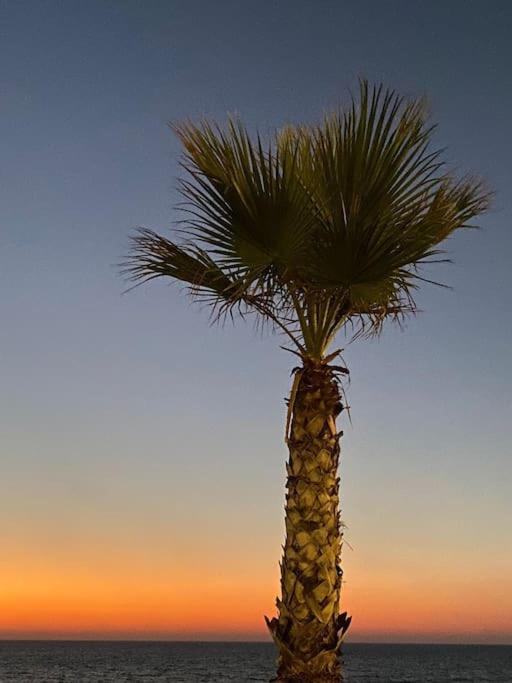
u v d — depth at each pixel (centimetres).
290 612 729
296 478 755
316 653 720
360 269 748
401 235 737
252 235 761
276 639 734
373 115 750
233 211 757
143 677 8988
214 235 785
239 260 791
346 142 750
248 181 742
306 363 787
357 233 730
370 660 16525
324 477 753
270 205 739
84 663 12675
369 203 745
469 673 10975
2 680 8281
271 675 9612
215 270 823
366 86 759
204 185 764
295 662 721
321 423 764
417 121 756
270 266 788
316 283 769
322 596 728
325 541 740
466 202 804
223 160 756
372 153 746
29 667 11212
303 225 745
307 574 731
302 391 774
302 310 802
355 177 744
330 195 744
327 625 727
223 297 856
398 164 748
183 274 859
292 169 747
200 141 770
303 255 762
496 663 14712
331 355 796
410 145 750
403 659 17212
